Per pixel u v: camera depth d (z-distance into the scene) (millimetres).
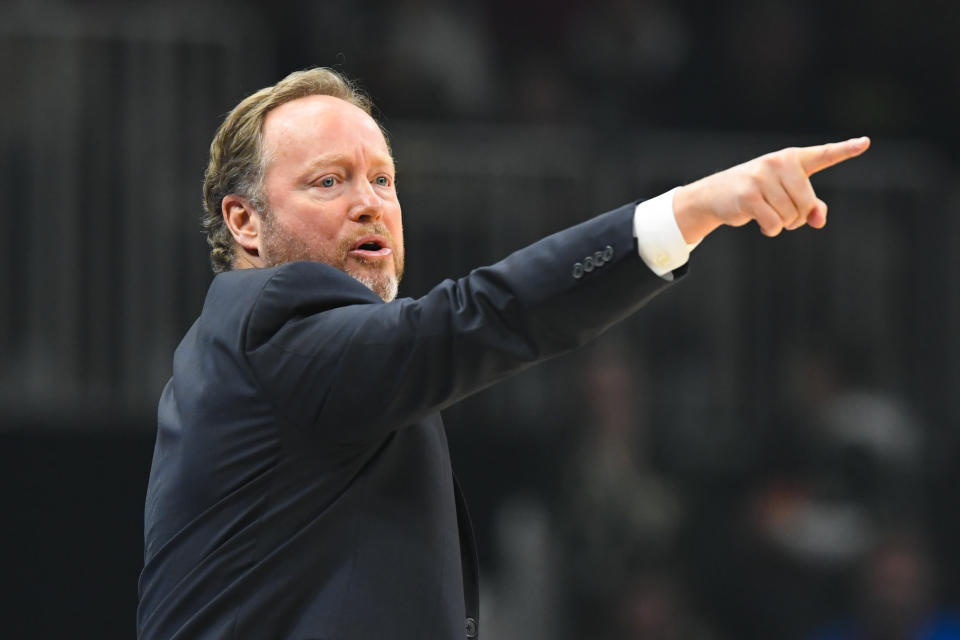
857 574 29469
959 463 31469
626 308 7598
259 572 8094
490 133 32125
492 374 7703
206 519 8312
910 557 29766
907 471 30750
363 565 8117
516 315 7559
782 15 35844
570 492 28922
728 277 32250
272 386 8086
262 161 9016
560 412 30000
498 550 28578
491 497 29078
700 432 30922
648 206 7555
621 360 30969
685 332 31953
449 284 7773
